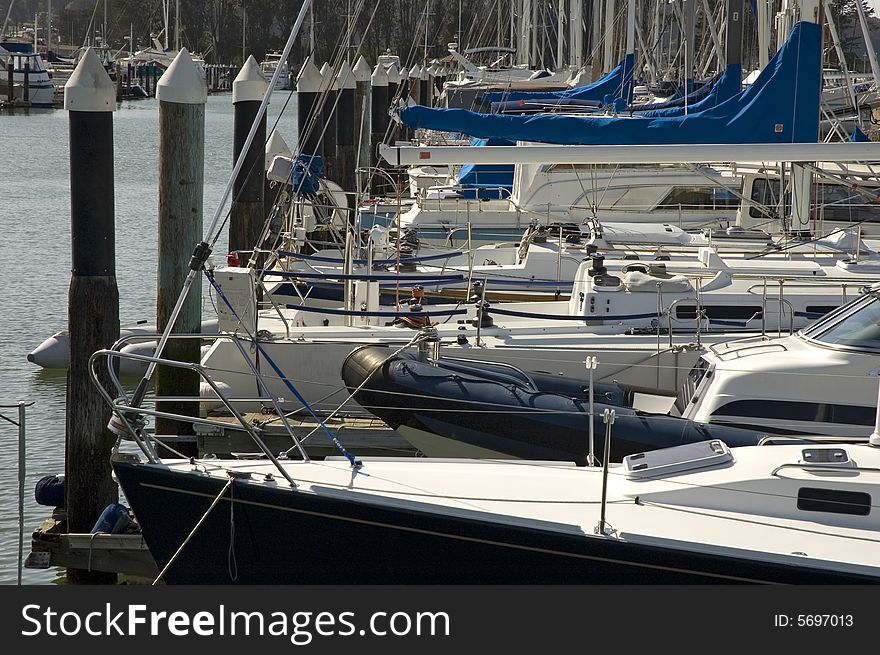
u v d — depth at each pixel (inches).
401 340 1261.1
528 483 755.4
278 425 1200.8
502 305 1453.0
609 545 676.7
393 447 1198.9
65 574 1063.6
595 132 1354.6
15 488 1224.8
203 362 1235.9
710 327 1288.1
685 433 916.0
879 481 700.7
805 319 1306.6
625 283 1312.7
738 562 661.3
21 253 2571.4
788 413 941.2
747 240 1679.4
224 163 4537.4
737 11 1691.7
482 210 2133.4
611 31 2923.2
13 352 1798.7
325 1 4992.6
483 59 5841.5
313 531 724.7
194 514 746.8
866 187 1753.2
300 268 1722.4
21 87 7573.8
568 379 1067.9
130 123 6525.6
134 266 2442.2
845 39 3565.5
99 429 1058.7
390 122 3309.5
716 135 1353.3
